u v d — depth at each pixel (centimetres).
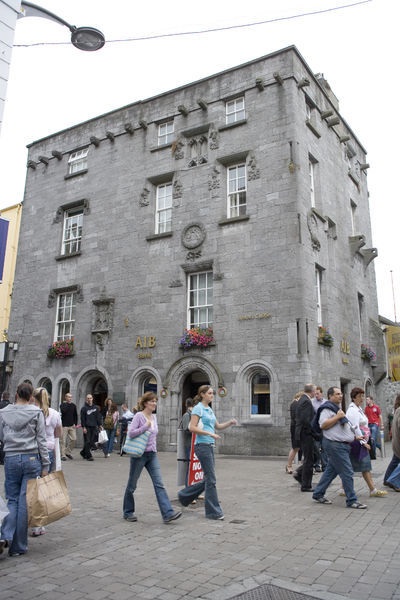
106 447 1691
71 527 704
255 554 571
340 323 2084
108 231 2266
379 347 2488
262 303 1770
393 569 514
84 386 2167
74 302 2308
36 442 610
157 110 2270
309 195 1919
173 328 1958
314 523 712
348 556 559
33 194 2639
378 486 1033
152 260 2089
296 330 1684
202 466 761
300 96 1978
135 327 2058
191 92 2183
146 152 2250
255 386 1759
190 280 2012
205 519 745
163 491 732
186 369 1878
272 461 1509
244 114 2025
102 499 909
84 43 947
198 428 759
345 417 837
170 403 1884
